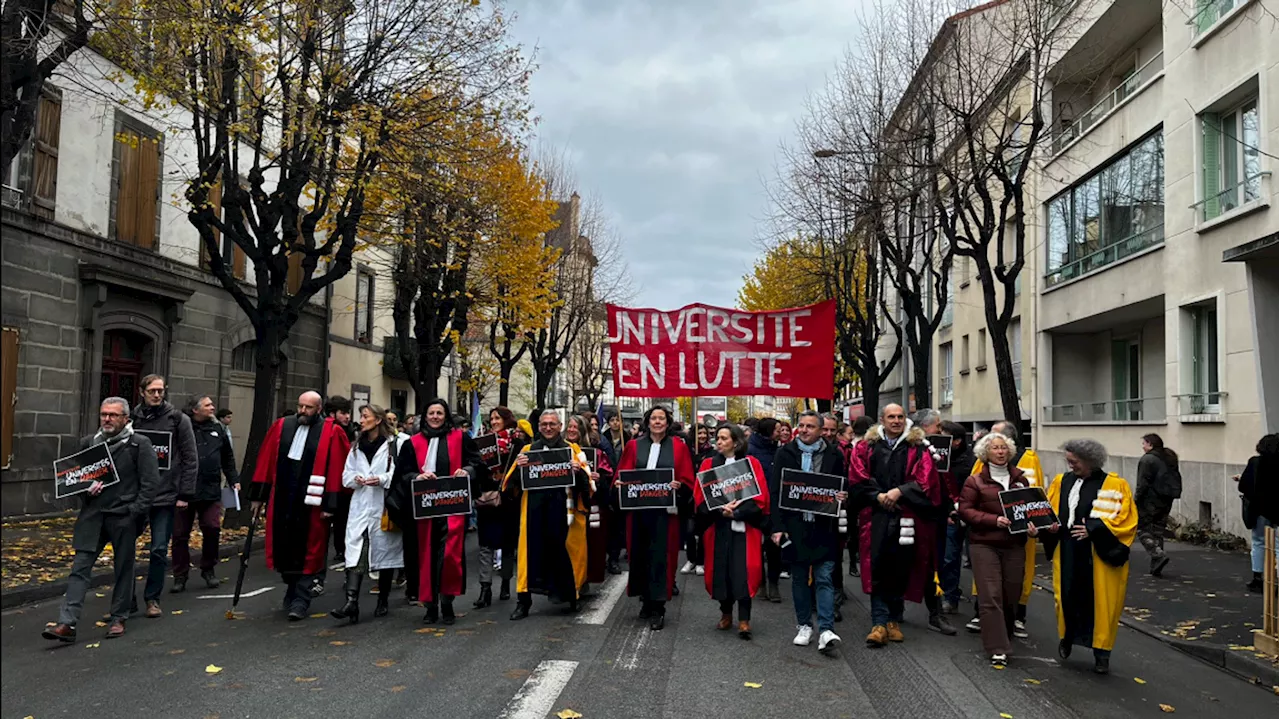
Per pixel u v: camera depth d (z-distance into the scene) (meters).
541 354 34.31
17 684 6.20
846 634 8.32
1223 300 15.38
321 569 8.45
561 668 6.77
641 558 8.32
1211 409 16.05
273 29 14.62
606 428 14.52
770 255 30.48
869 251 24.44
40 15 10.51
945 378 32.97
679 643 7.75
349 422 10.64
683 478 8.59
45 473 15.40
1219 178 15.91
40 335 15.37
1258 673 7.14
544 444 8.90
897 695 6.29
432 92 16.30
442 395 36.34
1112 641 7.07
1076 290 21.25
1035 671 7.12
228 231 15.45
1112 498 7.09
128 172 17.69
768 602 9.95
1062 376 23.28
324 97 14.85
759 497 7.93
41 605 9.16
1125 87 20.16
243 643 7.50
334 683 6.29
